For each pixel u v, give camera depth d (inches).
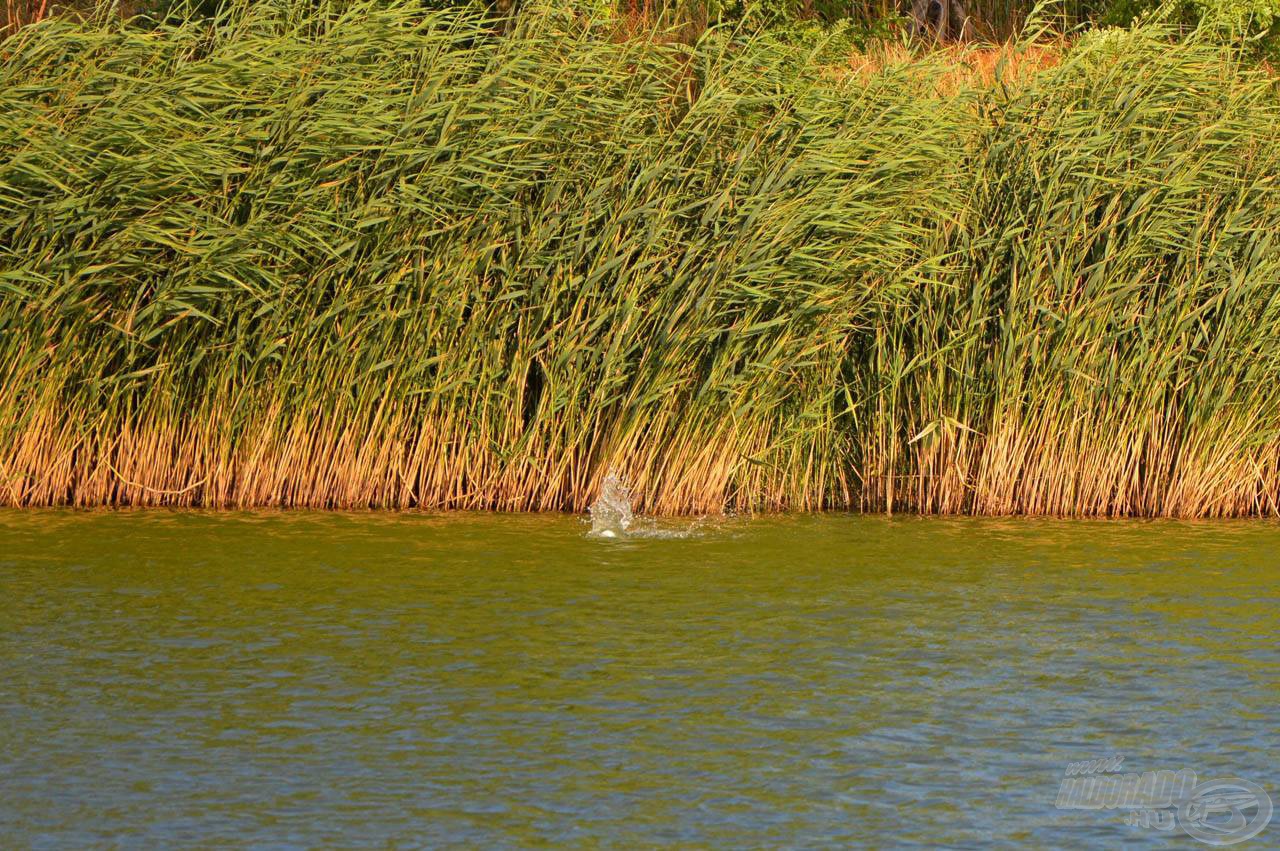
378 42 1374.3
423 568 1171.9
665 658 958.4
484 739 820.0
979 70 1518.2
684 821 724.0
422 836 704.4
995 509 1441.9
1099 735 840.9
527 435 1391.5
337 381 1376.7
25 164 1262.3
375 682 905.5
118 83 1315.2
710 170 1385.3
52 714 846.5
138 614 1032.8
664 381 1378.0
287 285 1347.2
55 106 1307.8
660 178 1374.3
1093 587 1148.5
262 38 1370.6
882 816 734.5
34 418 1344.7
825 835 712.4
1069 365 1413.6
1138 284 1406.3
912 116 1392.7
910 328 1444.4
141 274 1333.7
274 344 1343.5
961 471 1444.4
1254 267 1411.2
